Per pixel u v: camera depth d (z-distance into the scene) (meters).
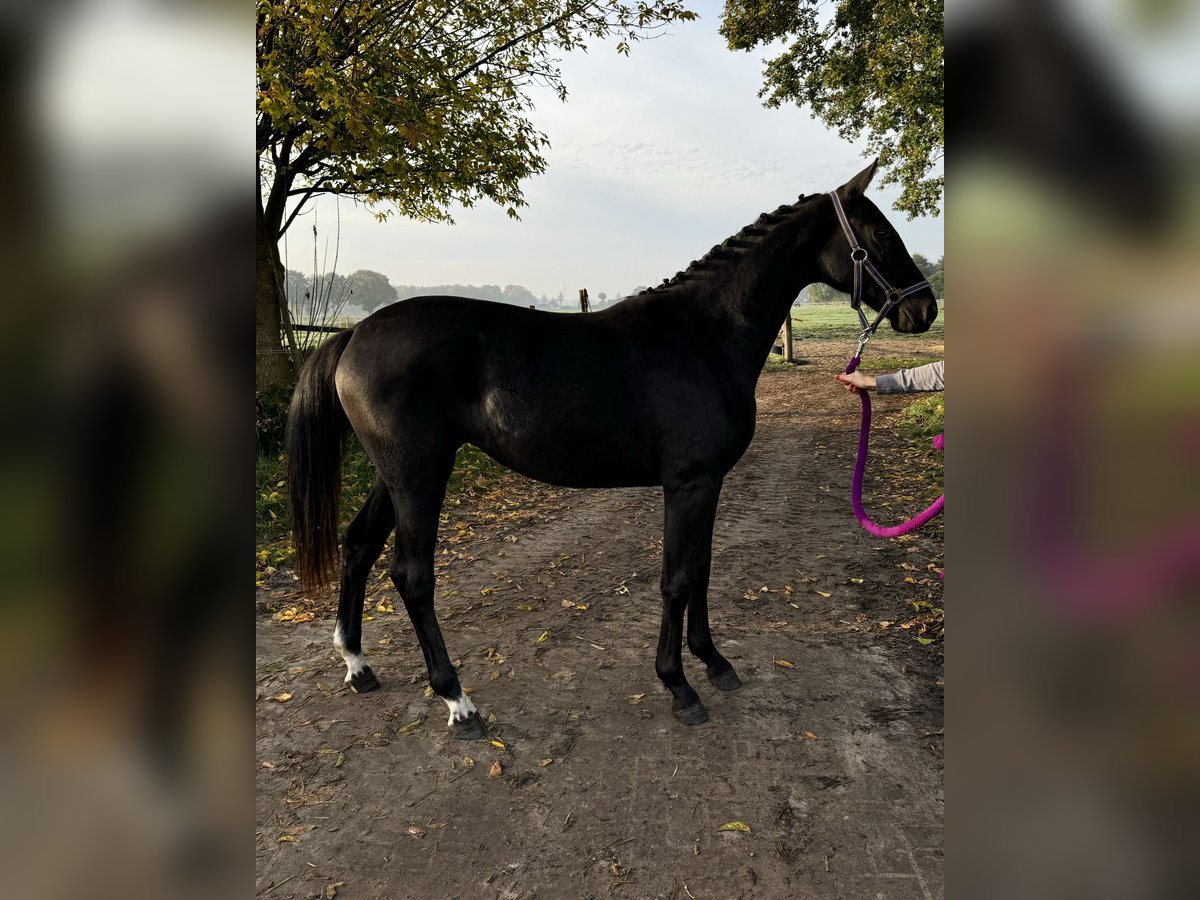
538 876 1.79
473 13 8.12
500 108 8.54
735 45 14.06
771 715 2.51
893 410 9.73
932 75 10.09
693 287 2.56
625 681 2.77
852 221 2.44
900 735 2.37
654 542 4.65
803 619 3.32
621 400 2.38
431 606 2.44
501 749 2.32
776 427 9.05
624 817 2.00
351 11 7.07
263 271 7.91
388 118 7.10
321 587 2.58
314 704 2.62
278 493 4.89
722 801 2.05
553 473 2.47
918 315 2.43
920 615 3.34
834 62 13.25
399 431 2.35
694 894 1.72
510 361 2.38
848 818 1.97
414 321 2.40
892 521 4.97
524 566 4.17
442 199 9.17
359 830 1.95
